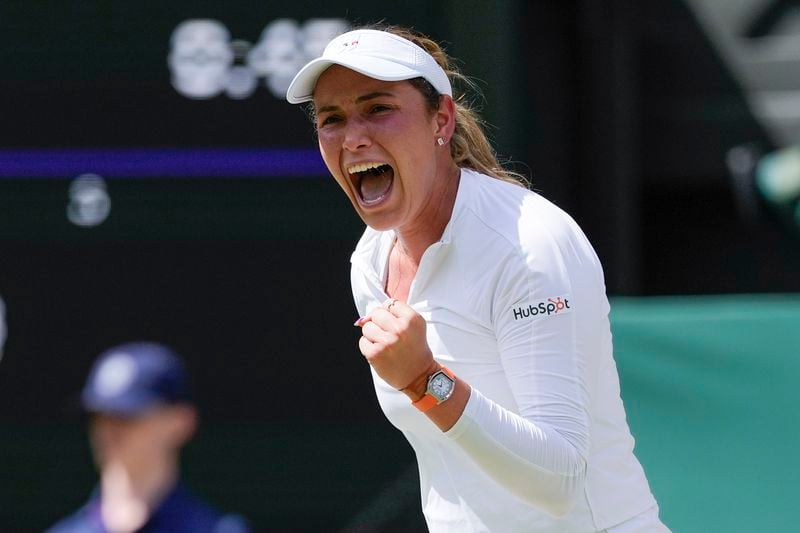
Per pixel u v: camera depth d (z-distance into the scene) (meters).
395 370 7.73
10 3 18.16
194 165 18.08
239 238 18.09
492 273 8.38
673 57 24.55
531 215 8.45
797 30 24.31
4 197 18.17
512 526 8.87
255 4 18.03
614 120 23.75
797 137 24.17
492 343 8.52
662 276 25.59
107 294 18.16
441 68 8.84
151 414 8.33
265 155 18.02
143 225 18.12
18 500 18.09
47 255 18.17
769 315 14.95
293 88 8.75
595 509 8.76
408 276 9.27
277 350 18.08
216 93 18.06
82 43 18.09
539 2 23.59
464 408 7.74
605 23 23.80
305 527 17.98
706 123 24.52
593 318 8.36
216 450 18.06
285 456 18.02
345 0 18.02
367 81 8.46
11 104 18.16
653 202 25.55
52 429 18.08
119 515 8.34
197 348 18.09
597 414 8.73
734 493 14.88
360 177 8.93
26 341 18.19
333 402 17.98
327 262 18.03
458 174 9.01
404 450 17.88
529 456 7.77
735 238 25.30
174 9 18.09
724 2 24.41
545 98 23.67
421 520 17.81
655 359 15.16
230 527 8.41
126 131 18.12
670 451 15.05
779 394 14.88
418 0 18.08
